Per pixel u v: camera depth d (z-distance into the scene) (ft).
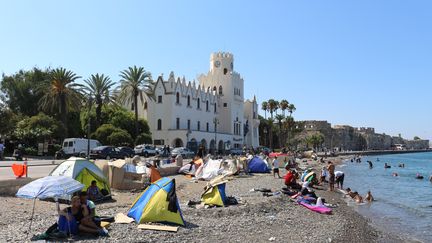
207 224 53.06
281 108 502.79
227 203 69.46
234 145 362.74
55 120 219.20
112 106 257.14
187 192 86.28
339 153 594.24
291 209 71.31
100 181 70.44
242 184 109.81
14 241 39.68
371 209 85.05
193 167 124.57
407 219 73.92
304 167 208.13
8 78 261.44
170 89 293.84
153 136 293.23
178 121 299.17
